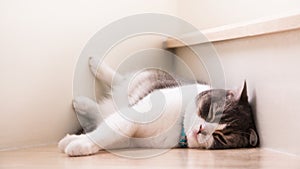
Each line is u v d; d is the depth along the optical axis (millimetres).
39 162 1348
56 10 1752
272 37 1525
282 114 1493
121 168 1239
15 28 1626
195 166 1269
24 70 1662
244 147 1673
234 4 1897
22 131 1678
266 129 1611
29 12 1663
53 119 1770
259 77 1629
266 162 1325
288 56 1441
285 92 1469
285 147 1490
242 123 1651
